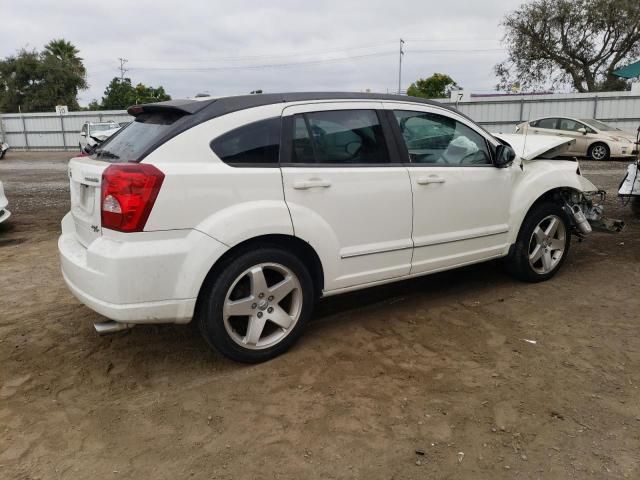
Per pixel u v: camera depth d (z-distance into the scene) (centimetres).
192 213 308
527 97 2355
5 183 1470
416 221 401
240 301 334
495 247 460
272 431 281
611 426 281
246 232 321
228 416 296
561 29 2970
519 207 467
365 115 381
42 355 370
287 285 350
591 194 577
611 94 2216
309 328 408
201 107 328
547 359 352
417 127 408
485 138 449
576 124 1741
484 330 398
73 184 361
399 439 273
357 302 461
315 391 318
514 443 269
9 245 695
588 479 244
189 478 248
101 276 300
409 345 376
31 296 488
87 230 336
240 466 255
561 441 270
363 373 338
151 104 352
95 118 3341
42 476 250
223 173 317
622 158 1680
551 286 493
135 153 313
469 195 430
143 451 268
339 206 360
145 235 299
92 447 271
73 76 4662
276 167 338
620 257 583
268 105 343
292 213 339
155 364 356
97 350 377
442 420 288
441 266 425
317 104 361
